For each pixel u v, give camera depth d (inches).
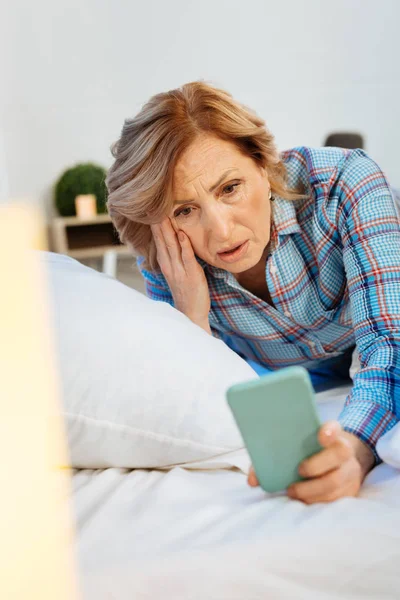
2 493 13.0
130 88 171.3
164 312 34.9
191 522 23.7
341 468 25.0
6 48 163.8
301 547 20.4
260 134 39.1
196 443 29.9
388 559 20.4
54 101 168.4
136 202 39.7
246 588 19.9
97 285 34.5
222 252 41.5
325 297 46.4
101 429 29.5
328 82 178.9
